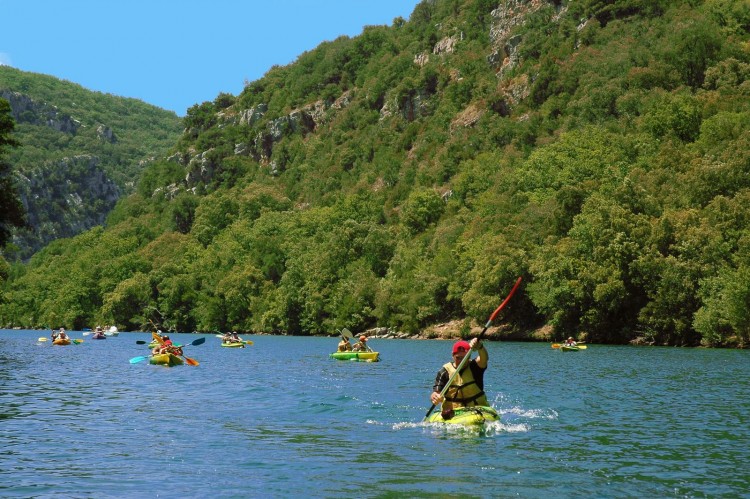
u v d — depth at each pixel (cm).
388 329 9788
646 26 13738
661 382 2894
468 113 16088
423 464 1347
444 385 1841
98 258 17312
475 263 8769
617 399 2323
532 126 13562
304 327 11312
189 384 2948
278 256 13562
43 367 4056
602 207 7131
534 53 15812
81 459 1408
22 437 1653
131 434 1686
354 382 3027
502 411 2031
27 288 17625
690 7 13775
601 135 10662
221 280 13000
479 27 18762
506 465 1338
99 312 15112
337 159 19100
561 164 10438
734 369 3550
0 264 8138
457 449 1487
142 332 13588
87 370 3800
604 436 1631
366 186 16712
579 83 13512
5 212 5803
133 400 2372
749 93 10200
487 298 8162
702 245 6425
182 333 12925
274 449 1495
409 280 9869
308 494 1144
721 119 8656
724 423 1809
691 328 6266
